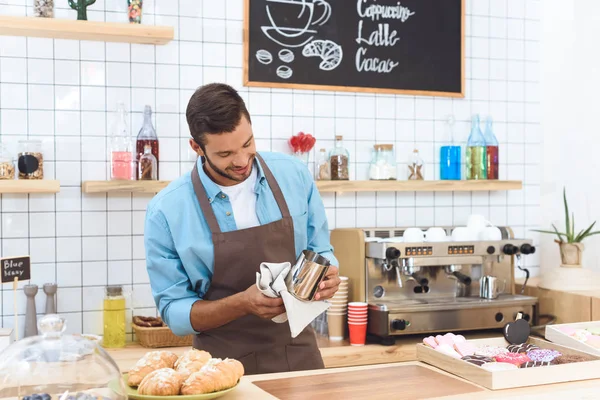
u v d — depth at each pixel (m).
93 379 1.37
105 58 3.17
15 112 3.06
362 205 3.60
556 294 3.37
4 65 3.04
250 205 2.20
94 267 3.16
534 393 1.71
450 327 3.14
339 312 3.15
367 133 3.62
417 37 3.69
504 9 3.87
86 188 3.01
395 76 3.65
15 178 3.05
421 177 3.62
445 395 1.68
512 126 3.90
